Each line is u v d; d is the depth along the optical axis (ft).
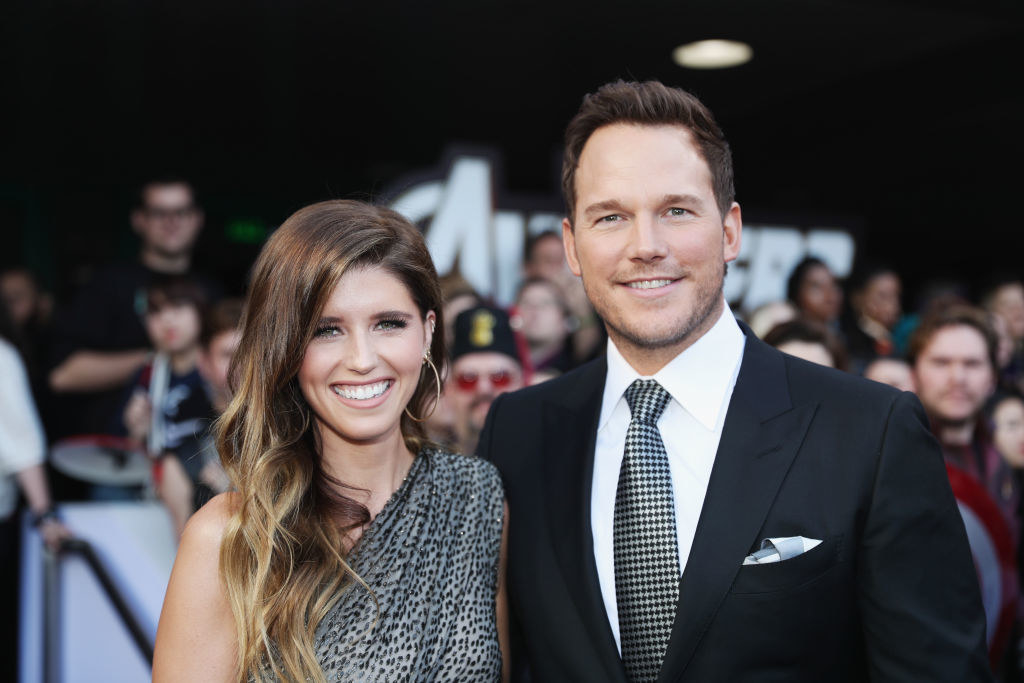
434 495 5.35
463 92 18.19
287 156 23.27
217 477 6.15
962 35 13.94
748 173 20.70
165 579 9.96
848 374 5.21
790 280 15.71
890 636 4.60
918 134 18.47
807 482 4.84
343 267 4.83
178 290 12.37
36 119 20.04
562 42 14.66
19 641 11.80
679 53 15.03
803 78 16.25
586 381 5.80
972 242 31.89
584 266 5.19
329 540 4.99
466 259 15.15
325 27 14.29
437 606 5.20
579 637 5.00
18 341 12.44
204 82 17.49
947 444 9.93
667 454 5.16
